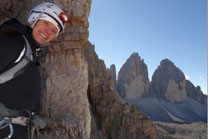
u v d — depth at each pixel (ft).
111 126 103.24
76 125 12.44
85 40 14.98
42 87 13.35
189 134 224.74
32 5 12.91
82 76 15.10
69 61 14.12
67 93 13.58
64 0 13.66
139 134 103.40
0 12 13.25
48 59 13.83
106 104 109.09
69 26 14.38
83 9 14.67
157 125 242.78
